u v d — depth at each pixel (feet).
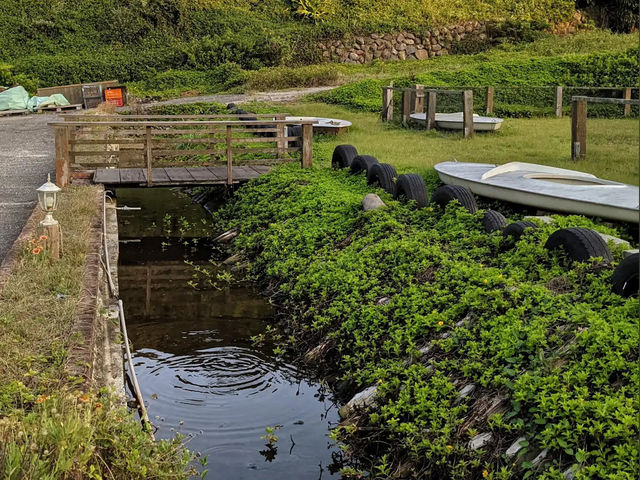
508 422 17.81
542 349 19.25
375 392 21.58
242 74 106.42
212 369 25.38
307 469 19.66
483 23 125.49
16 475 12.94
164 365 25.53
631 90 77.71
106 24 131.75
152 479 15.79
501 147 53.98
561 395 17.08
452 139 58.70
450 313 23.09
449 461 17.88
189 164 46.01
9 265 25.44
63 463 13.34
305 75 100.73
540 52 106.93
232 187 47.39
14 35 127.13
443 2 134.62
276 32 125.29
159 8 133.28
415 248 28.84
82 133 54.85
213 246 41.19
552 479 15.61
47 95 100.37
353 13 131.03
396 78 89.51
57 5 135.33
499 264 26.27
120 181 43.98
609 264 23.62
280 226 37.91
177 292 33.24
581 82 84.79
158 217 47.96
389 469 18.95
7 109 93.66
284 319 29.89
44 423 14.19
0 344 18.43
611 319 19.71
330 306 28.02
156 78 114.21
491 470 16.98
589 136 56.90
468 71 88.02
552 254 25.22
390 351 23.40
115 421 16.12
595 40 111.24
